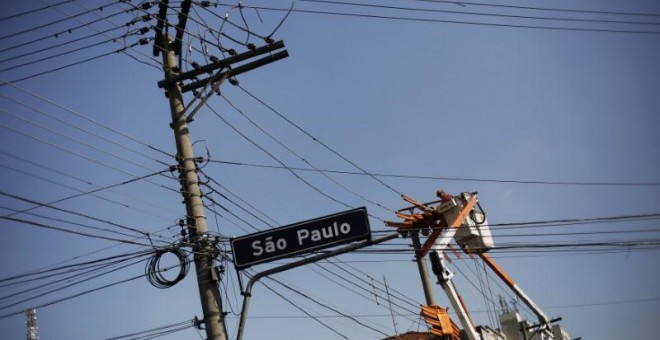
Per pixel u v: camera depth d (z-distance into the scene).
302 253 12.31
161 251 13.09
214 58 14.79
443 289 23.23
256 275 12.47
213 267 12.84
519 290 28.17
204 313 12.55
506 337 31.45
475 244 23.70
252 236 12.43
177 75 14.74
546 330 29.14
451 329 22.12
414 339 25.53
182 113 14.33
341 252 12.55
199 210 13.38
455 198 23.30
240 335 12.09
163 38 15.05
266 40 14.81
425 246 22.80
